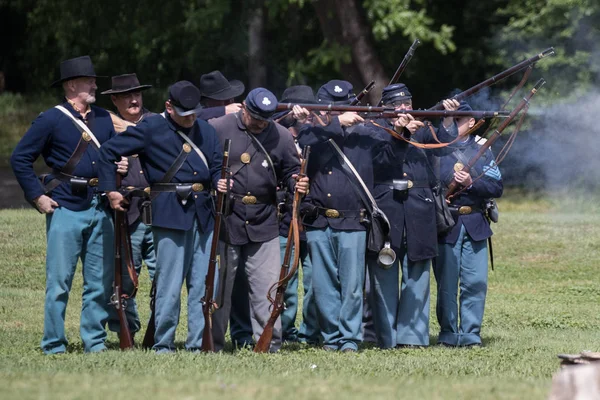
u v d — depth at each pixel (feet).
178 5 293.02
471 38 281.74
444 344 96.07
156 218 82.02
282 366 75.20
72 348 89.30
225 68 302.25
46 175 84.79
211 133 84.02
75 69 84.07
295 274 97.45
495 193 96.27
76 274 137.18
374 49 257.55
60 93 389.19
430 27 265.13
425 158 92.22
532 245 176.96
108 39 310.24
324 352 86.28
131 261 83.82
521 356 85.76
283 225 96.07
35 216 178.09
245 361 76.74
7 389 60.18
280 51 288.30
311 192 89.20
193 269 83.61
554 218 205.36
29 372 68.44
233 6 276.62
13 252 147.54
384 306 91.50
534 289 146.92
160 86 323.57
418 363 78.89
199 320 83.92
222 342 85.76
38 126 83.25
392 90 89.92
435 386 64.44
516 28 266.36
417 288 92.22
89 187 83.97
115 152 81.76
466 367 77.20
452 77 291.38
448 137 90.38
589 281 153.48
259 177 85.10
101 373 68.74
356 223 88.38
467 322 96.32
